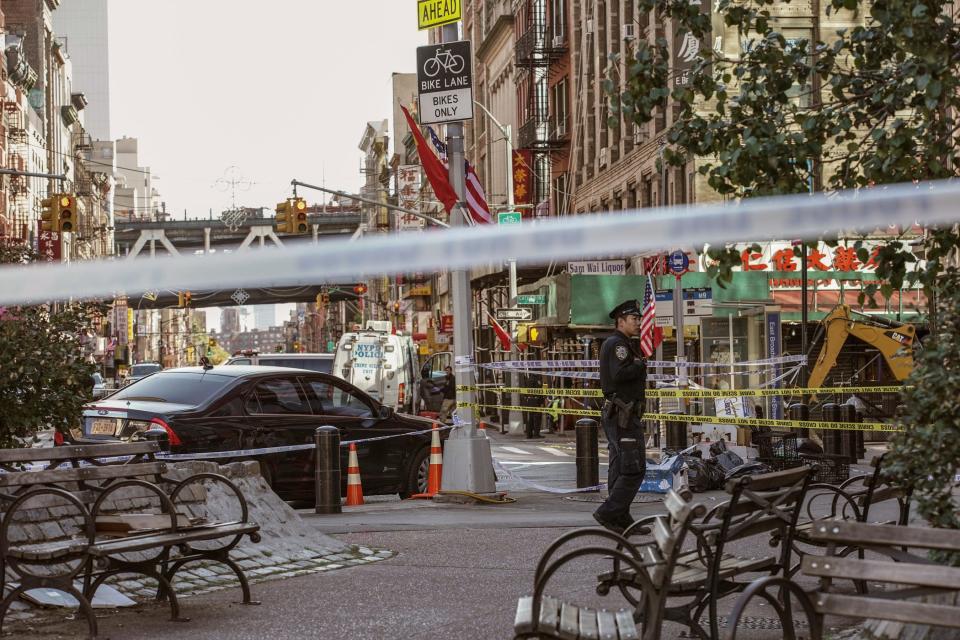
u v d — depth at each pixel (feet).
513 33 325.83
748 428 124.67
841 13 178.60
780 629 39.47
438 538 65.31
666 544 28.19
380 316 624.18
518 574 52.29
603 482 106.83
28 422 56.54
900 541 25.44
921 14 37.50
